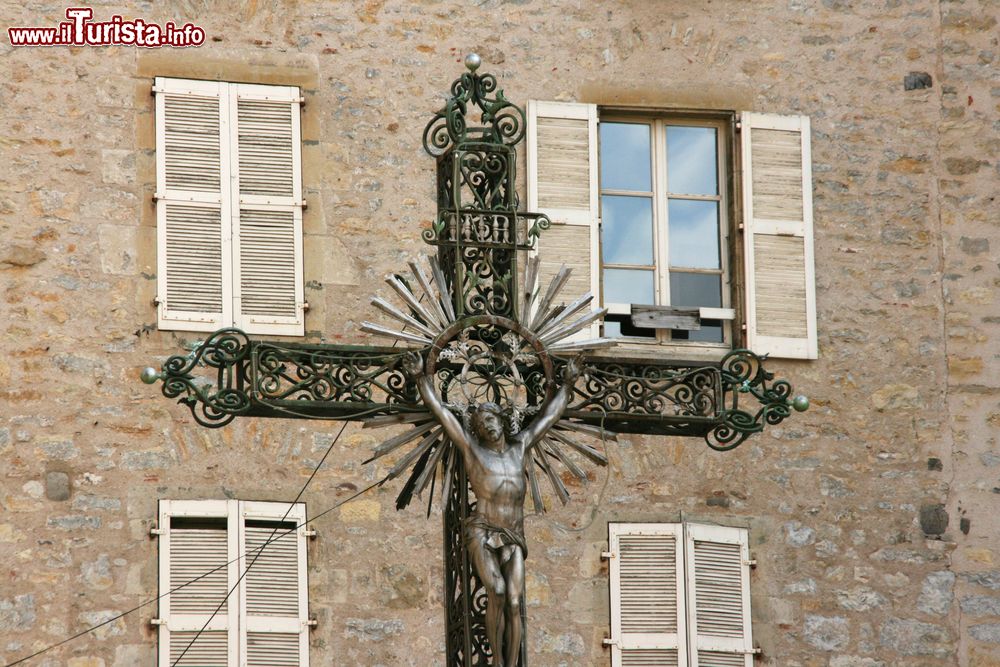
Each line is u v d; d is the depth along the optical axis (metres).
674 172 21.45
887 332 21.14
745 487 20.47
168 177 20.23
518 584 15.41
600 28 21.34
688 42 21.47
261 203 20.33
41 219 19.89
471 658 15.54
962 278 21.33
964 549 20.69
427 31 20.97
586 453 16.03
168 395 15.64
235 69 20.56
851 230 21.34
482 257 16.11
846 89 21.62
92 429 19.47
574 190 21.00
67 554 19.20
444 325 15.81
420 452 15.67
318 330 20.19
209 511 19.44
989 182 21.58
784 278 21.14
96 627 19.11
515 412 15.75
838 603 20.41
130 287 19.92
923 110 21.66
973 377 21.11
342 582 19.53
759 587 20.31
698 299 21.22
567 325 16.03
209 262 20.14
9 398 19.42
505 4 21.19
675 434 16.59
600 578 20.02
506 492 15.51
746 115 21.38
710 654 20.06
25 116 20.09
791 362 20.97
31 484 19.27
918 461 20.83
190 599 19.30
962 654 20.50
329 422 19.80
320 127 20.58
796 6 21.70
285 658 19.36
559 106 21.09
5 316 19.61
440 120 20.72
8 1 20.34
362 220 20.45
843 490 20.64
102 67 20.33
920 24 21.83
